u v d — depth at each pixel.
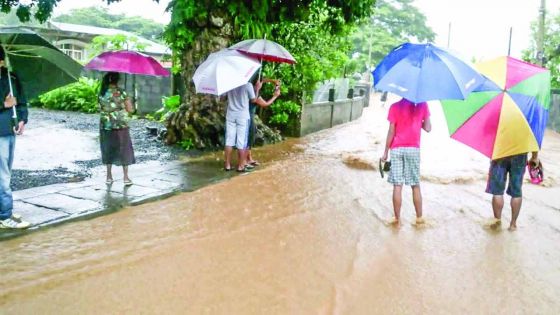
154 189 7.55
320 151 11.85
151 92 16.73
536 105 5.87
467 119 6.07
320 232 6.14
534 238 6.21
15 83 5.42
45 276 4.55
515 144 5.85
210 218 6.45
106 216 6.26
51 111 18.06
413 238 6.06
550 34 25.50
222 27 10.86
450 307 4.35
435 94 5.59
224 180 8.46
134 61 7.42
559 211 7.42
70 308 4.03
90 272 4.68
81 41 24.53
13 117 5.36
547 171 10.41
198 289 4.47
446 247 5.80
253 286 4.58
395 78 5.82
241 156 9.12
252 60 8.41
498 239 6.12
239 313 4.08
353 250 5.59
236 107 8.91
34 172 8.32
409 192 8.19
